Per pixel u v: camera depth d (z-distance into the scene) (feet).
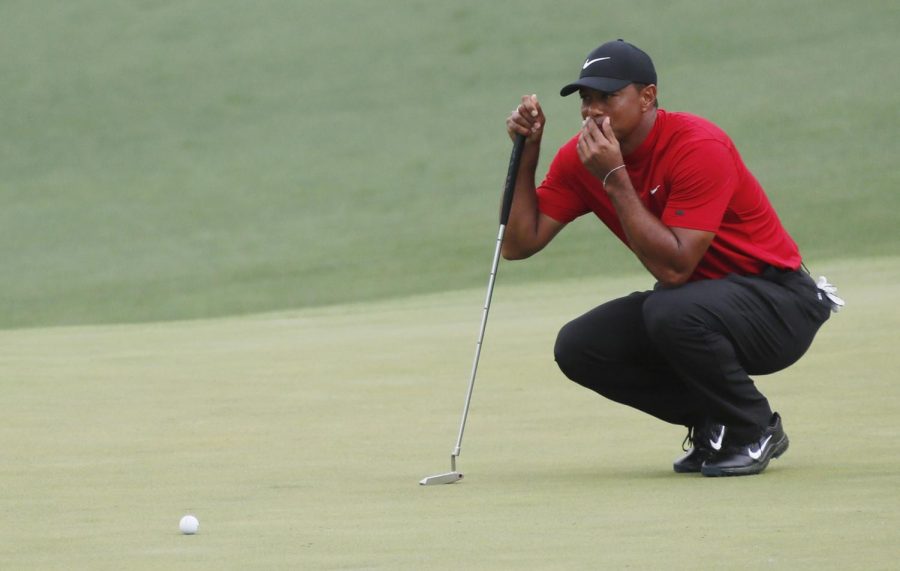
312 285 253.44
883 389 81.66
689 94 367.66
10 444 71.56
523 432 73.61
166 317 237.04
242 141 392.06
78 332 147.33
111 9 503.61
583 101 60.18
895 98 341.82
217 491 56.85
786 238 61.98
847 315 117.91
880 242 233.96
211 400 88.63
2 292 270.26
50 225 330.95
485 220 295.07
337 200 328.90
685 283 59.67
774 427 58.90
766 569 39.32
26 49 473.26
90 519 50.75
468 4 474.90
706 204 58.70
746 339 59.16
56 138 407.44
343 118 401.08
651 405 62.85
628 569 39.91
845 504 49.39
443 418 79.36
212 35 475.72
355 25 472.44
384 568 41.06
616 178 57.98
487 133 374.22
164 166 377.30
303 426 77.15
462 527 47.50
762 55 395.34
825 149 311.06
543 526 47.26
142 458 66.64
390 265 263.90
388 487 57.06
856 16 417.69
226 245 297.94
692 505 50.52
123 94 436.35
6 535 47.75
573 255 252.01
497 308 163.73
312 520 49.73
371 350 116.57
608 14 448.65
